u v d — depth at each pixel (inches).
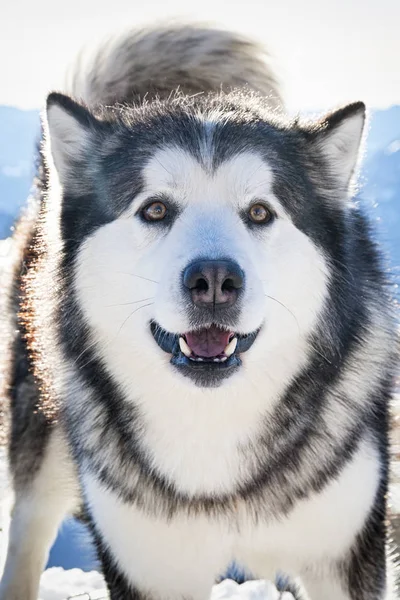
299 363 124.0
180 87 193.2
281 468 123.4
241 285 110.2
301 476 123.0
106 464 126.7
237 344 117.2
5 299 172.7
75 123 135.9
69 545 183.2
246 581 165.3
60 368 134.0
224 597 159.6
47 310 134.4
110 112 163.5
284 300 121.4
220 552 127.1
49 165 139.7
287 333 121.9
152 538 125.0
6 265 177.8
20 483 161.5
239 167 120.2
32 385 159.5
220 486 123.0
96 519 128.8
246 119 131.8
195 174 119.6
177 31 195.0
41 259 144.9
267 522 124.6
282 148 128.8
